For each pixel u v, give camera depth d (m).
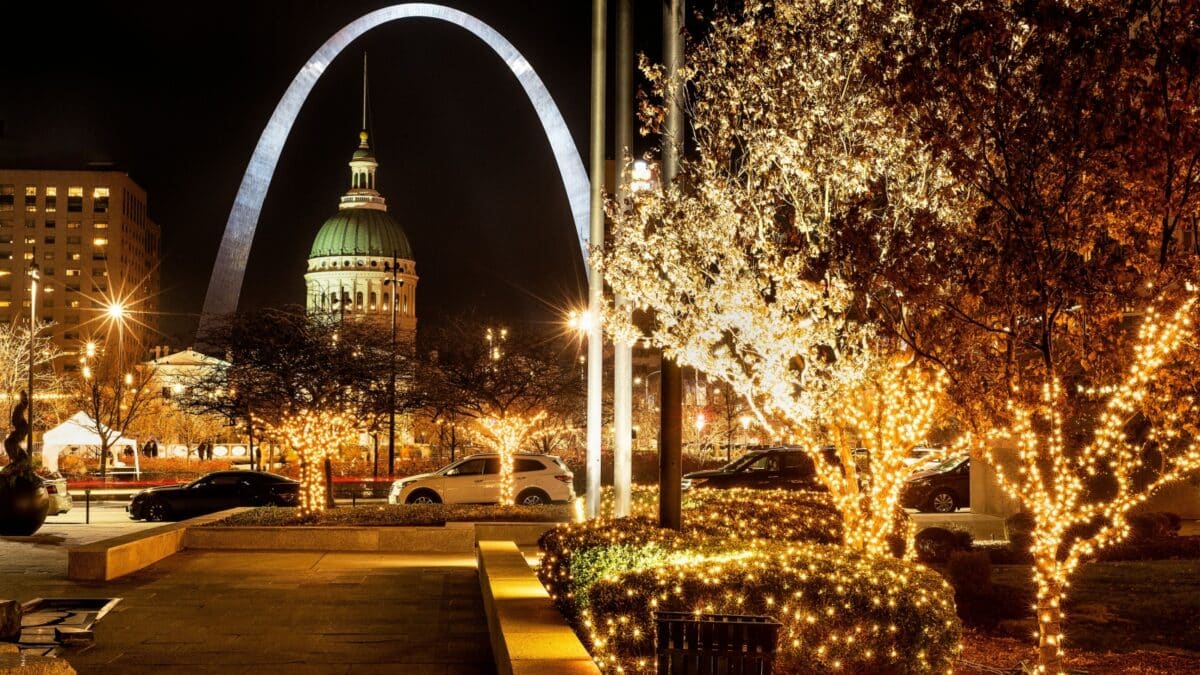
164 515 36.59
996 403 11.81
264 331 36.47
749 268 14.09
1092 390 11.73
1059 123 9.65
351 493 49.06
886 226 11.84
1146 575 18.89
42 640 12.48
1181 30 9.10
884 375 13.59
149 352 96.31
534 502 35.81
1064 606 16.06
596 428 19.66
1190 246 11.67
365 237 144.88
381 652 12.35
